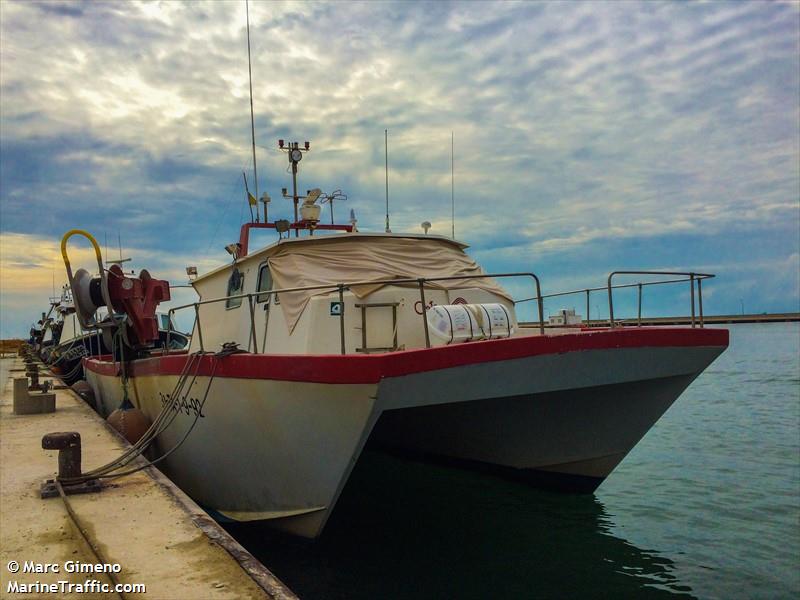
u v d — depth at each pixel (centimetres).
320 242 668
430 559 582
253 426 567
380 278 623
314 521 556
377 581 539
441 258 693
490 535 641
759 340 4741
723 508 734
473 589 524
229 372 573
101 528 400
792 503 747
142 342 838
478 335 521
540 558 589
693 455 1012
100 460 605
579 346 529
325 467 518
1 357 3556
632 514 712
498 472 790
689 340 596
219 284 822
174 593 301
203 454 661
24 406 929
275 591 303
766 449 1041
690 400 1650
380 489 789
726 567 570
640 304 681
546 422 691
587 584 534
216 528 399
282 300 620
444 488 792
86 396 1241
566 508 719
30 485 513
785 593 518
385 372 450
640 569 564
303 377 491
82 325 807
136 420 781
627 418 657
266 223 888
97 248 723
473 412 727
